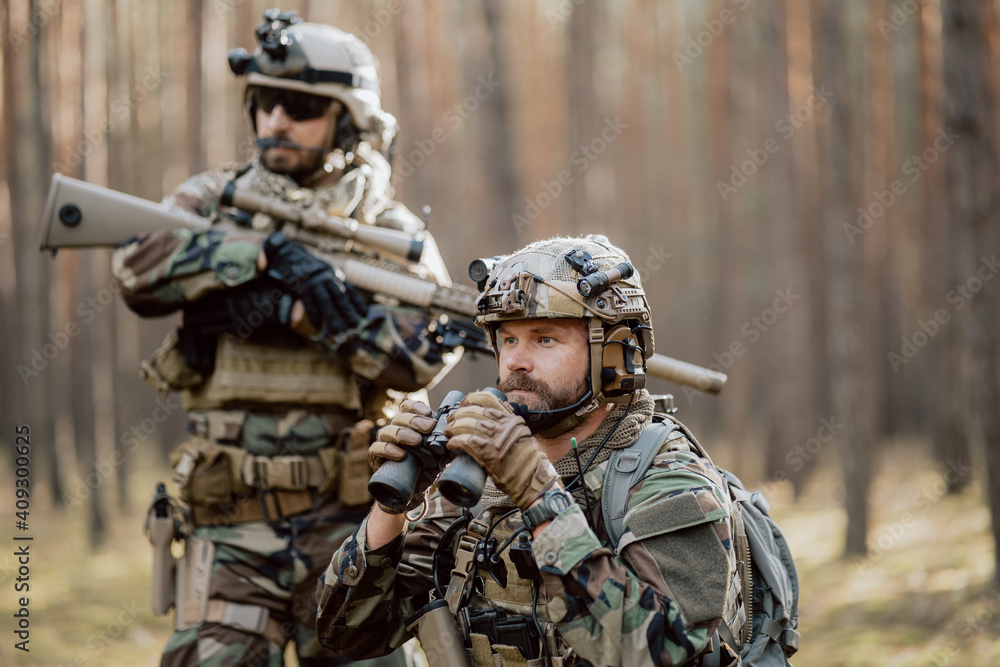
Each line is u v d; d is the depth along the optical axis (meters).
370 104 4.96
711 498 2.50
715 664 2.44
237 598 4.44
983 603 8.87
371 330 4.51
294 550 4.53
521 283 2.55
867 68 22.53
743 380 26.58
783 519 17.36
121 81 19.39
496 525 2.72
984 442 9.38
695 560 2.43
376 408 4.89
